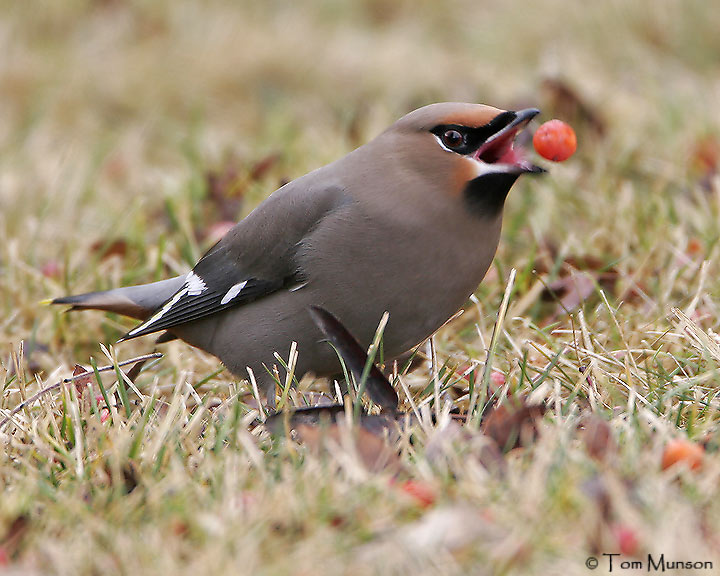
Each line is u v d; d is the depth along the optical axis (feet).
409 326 28.68
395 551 20.06
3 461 25.25
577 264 36.04
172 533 21.34
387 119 52.37
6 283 37.45
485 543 20.26
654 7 63.31
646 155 44.60
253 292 29.43
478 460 23.49
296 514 21.31
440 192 27.61
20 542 21.72
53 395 29.71
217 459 24.20
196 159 47.55
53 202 45.27
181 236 40.27
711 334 29.37
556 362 28.32
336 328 27.09
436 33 70.08
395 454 24.12
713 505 21.08
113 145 55.21
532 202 41.04
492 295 34.53
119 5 69.56
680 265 35.27
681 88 54.19
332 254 28.14
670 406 26.43
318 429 24.39
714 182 40.50
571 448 23.75
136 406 29.17
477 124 27.45
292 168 47.06
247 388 30.58
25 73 62.34
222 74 62.03
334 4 71.82
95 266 38.04
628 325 31.96
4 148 54.03
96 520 21.75
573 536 20.44
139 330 31.53
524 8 67.72
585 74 57.31
